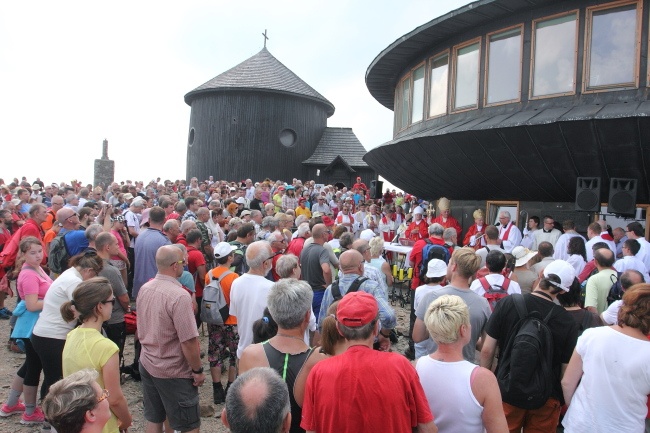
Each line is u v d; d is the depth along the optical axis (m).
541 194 12.03
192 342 4.24
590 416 3.22
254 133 33.12
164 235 7.35
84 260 4.90
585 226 11.75
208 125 33.78
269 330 3.88
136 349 6.76
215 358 6.12
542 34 11.48
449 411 2.96
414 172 14.77
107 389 3.56
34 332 4.84
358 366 2.68
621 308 3.25
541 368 3.63
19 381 5.57
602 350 3.22
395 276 12.89
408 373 2.72
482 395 2.94
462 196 14.20
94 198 15.30
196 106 34.69
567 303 4.22
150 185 21.48
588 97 10.70
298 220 9.62
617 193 10.16
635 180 10.02
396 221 16.72
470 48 13.03
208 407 5.89
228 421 2.18
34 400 5.36
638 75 10.16
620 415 3.15
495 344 3.95
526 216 12.67
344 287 4.97
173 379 4.29
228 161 33.12
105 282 3.79
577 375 3.42
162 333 4.26
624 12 10.39
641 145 9.66
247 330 4.91
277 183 23.73
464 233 14.20
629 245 6.71
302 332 3.41
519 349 3.64
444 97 13.82
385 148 14.93
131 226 10.64
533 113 11.06
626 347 3.17
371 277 5.86
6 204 11.12
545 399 3.62
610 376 3.17
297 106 34.22
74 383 2.46
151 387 4.41
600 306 5.57
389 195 21.80
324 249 6.70
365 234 7.57
